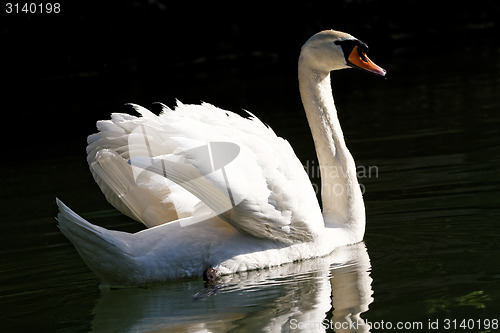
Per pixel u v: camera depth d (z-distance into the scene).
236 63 38.81
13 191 18.22
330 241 11.79
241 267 10.88
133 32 38.28
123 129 10.92
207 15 39.28
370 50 39.66
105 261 10.21
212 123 11.03
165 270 10.52
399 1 40.84
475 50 35.16
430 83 28.03
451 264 10.34
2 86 35.00
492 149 17.17
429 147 18.20
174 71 37.59
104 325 9.06
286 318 8.86
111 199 11.84
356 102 26.41
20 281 11.18
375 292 9.48
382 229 12.61
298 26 40.06
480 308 8.62
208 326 8.77
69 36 36.84
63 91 33.91
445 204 13.44
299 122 23.22
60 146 23.48
